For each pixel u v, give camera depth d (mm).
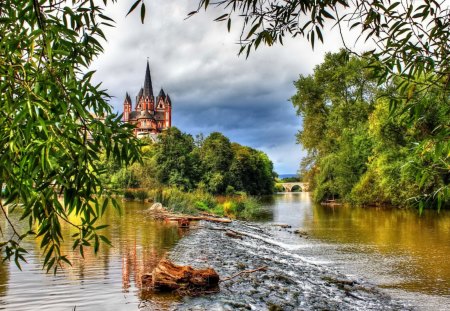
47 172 1922
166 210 26438
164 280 7355
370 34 2641
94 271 8453
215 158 64875
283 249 14391
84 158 1940
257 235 18266
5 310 5902
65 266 8750
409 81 2660
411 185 27156
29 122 1717
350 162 39000
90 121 2021
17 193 1974
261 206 43031
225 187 64812
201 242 14016
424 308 7586
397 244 15055
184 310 6262
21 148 1838
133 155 2164
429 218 23922
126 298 6703
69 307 6121
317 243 15820
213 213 28750
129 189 44406
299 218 27344
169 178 54406
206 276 7855
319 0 2508
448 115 2803
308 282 9203
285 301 7371
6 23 1952
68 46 2062
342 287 8984
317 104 41844
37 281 7465
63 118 1854
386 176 29484
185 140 60781
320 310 7090
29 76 1894
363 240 16297
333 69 39031
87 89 2061
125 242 13047
